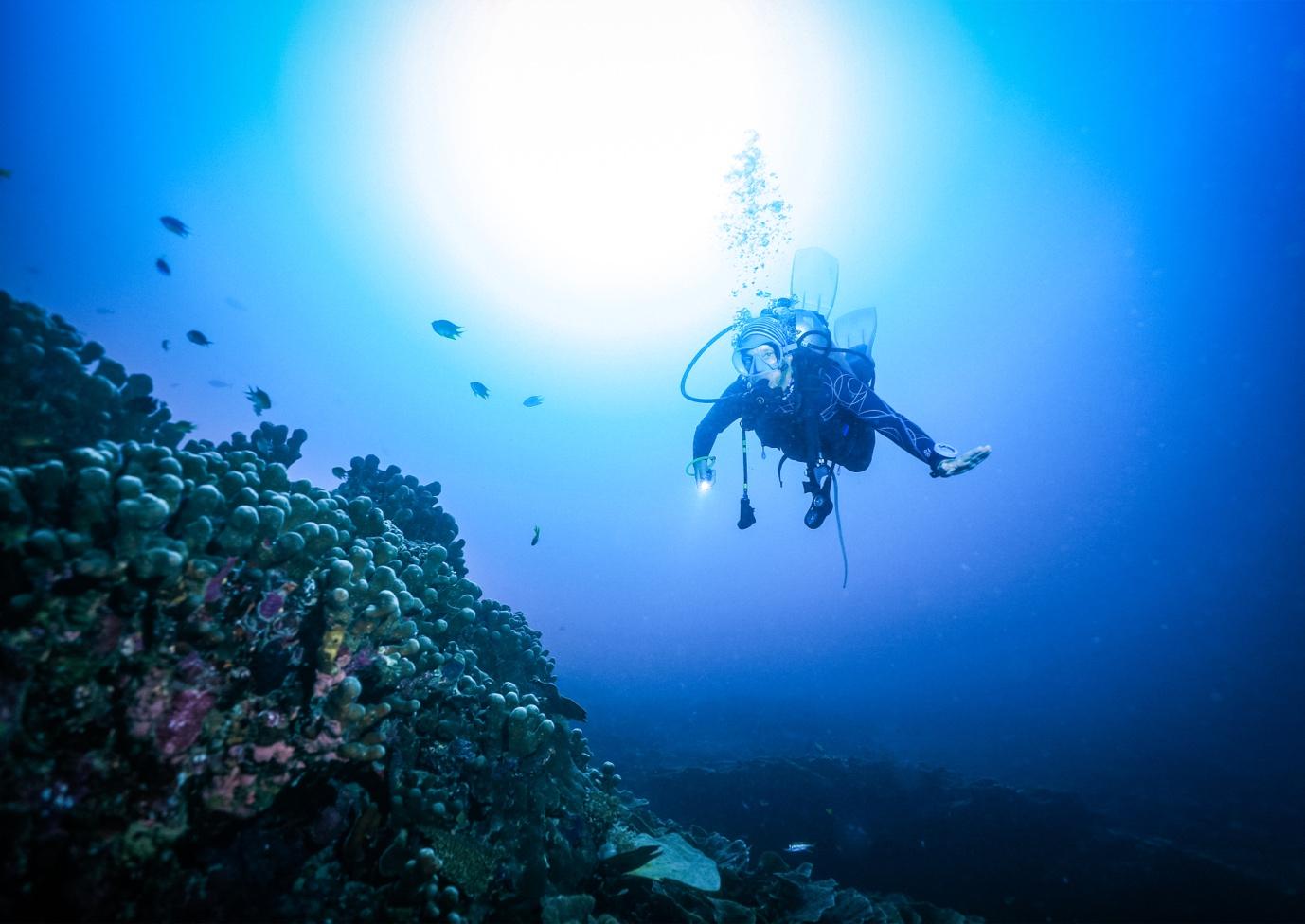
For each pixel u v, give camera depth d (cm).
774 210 1126
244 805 236
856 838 904
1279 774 1677
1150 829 1137
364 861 275
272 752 249
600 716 2444
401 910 260
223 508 271
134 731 211
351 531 352
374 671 293
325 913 249
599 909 358
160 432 349
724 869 474
